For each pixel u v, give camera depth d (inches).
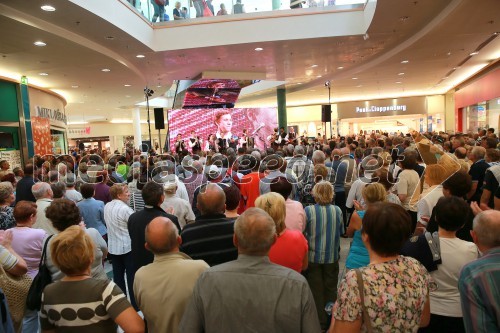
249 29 383.9
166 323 69.6
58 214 104.4
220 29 385.4
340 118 948.6
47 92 523.2
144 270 73.3
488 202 138.9
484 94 572.7
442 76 650.8
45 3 247.4
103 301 68.3
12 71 399.2
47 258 93.5
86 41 331.3
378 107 927.7
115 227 146.3
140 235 115.3
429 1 297.6
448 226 79.9
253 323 55.7
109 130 1209.4
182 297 70.1
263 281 57.5
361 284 57.1
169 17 390.9
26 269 97.6
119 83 529.0
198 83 562.9
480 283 59.7
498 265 59.8
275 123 668.7
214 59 453.1
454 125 880.3
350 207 178.5
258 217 60.9
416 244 81.2
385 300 56.1
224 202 95.8
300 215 119.6
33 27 271.6
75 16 274.7
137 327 67.0
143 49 382.6
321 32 379.9
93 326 68.0
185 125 616.1
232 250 92.0
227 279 58.3
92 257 72.0
